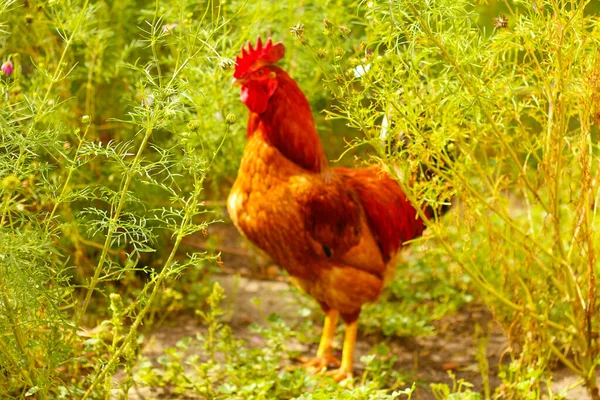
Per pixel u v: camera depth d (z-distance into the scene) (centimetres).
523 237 483
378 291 526
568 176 491
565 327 504
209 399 492
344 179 540
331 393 460
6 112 354
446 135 443
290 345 593
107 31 608
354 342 539
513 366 475
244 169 499
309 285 534
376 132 410
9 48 572
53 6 461
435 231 439
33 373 417
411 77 412
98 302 626
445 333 602
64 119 577
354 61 405
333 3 636
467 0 412
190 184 670
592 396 461
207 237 728
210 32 396
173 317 628
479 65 403
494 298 530
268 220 492
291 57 632
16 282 342
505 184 486
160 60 638
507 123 464
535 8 392
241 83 480
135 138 670
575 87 399
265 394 493
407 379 532
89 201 622
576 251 469
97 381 397
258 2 597
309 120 495
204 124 589
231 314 632
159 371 537
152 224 666
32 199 538
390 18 388
